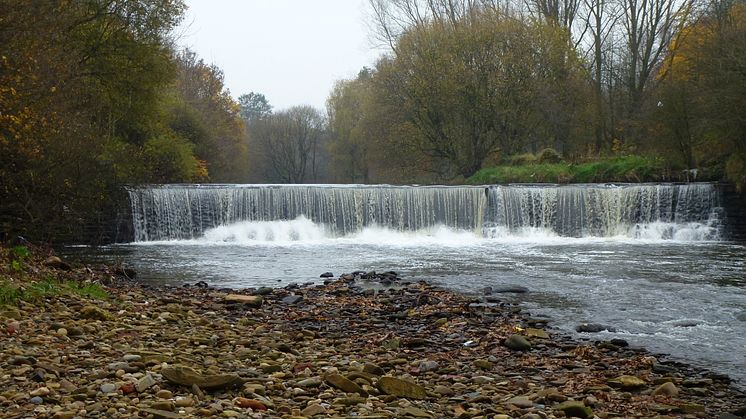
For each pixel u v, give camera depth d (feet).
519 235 97.45
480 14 154.92
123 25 93.61
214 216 93.30
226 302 44.39
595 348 33.91
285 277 58.85
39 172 57.47
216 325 35.73
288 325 38.27
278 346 30.73
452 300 46.98
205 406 20.57
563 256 73.36
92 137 67.46
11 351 24.14
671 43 151.02
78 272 52.90
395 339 34.37
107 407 19.43
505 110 146.61
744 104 90.33
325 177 304.91
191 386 22.08
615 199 96.89
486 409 23.11
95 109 82.17
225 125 214.48
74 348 25.96
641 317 41.86
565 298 48.14
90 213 73.41
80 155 62.64
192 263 67.82
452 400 24.27
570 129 147.74
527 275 59.11
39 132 57.00
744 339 36.27
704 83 98.17
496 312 42.75
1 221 58.18
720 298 47.60
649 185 96.48
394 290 50.88
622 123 144.25
